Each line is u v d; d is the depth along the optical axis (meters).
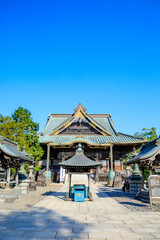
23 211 8.93
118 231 5.95
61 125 39.16
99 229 6.14
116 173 27.03
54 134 39.22
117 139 36.69
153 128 45.31
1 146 12.34
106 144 33.69
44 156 38.28
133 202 11.85
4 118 25.75
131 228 6.25
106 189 22.19
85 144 34.72
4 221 7.11
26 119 31.14
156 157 11.98
